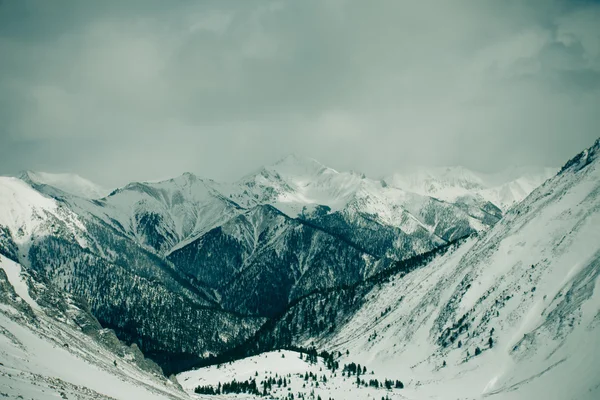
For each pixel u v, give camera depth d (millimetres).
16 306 148500
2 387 88312
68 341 151375
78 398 101125
